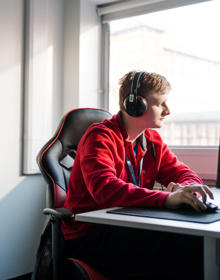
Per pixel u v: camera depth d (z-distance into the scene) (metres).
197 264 0.96
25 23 2.29
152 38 2.38
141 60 2.43
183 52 2.23
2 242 2.16
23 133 2.28
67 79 2.54
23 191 2.28
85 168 1.19
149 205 1.03
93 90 2.56
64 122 1.66
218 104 2.10
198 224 0.81
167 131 2.31
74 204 1.30
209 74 2.13
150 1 2.30
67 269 1.18
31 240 2.33
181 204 1.00
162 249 1.00
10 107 2.21
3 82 2.17
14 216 2.23
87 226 1.24
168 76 2.30
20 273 2.26
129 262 1.06
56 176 1.52
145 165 1.52
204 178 2.09
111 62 2.59
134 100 1.30
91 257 1.15
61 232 1.22
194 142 2.20
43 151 1.54
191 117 2.21
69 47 2.53
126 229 1.09
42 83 2.36
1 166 2.16
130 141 1.41
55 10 2.49
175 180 1.54
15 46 2.24
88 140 1.27
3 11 2.16
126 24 2.51
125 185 1.08
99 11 2.56
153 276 1.03
